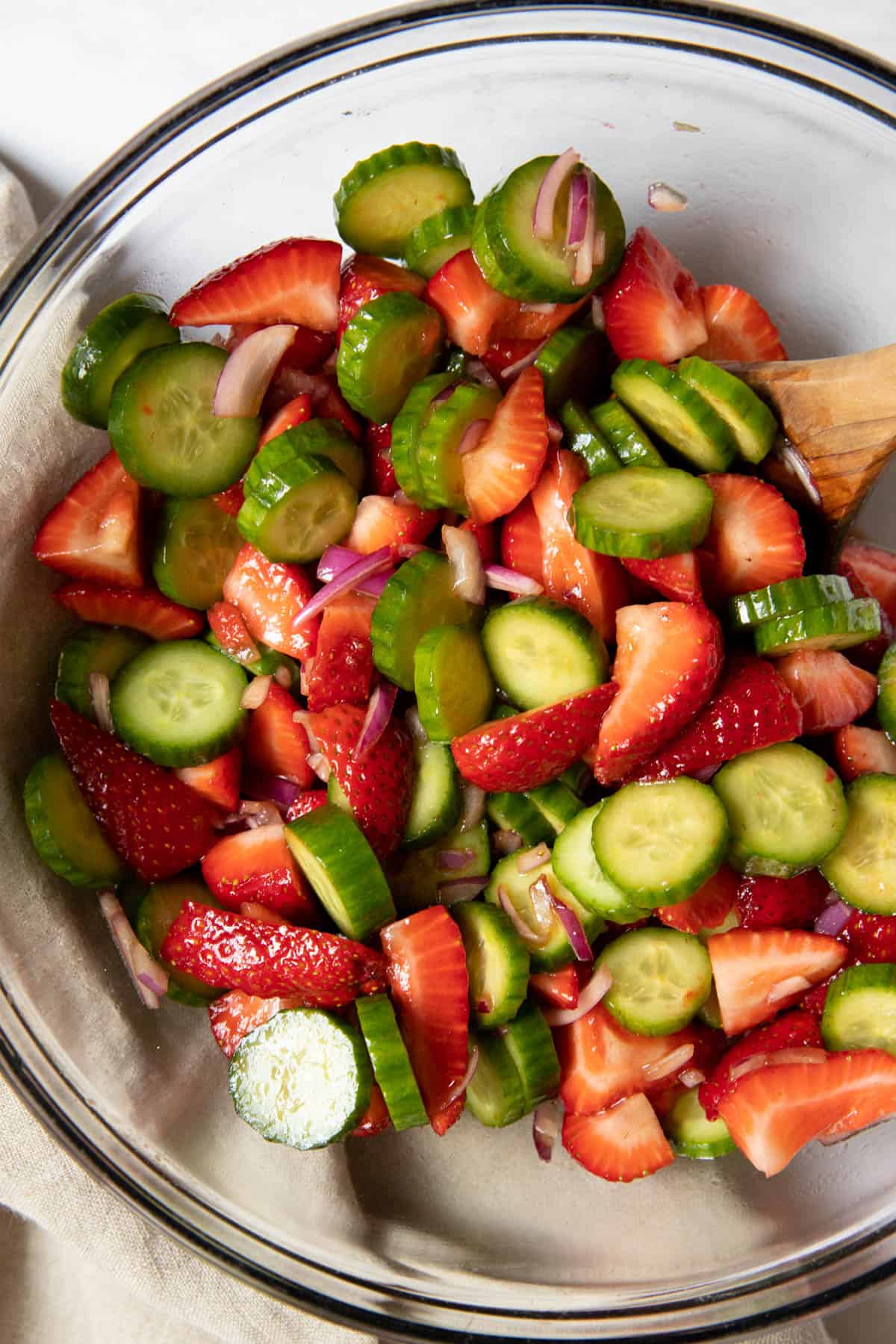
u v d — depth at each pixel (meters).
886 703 0.51
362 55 0.52
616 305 0.52
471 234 0.51
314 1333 0.52
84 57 0.57
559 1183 0.52
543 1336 0.50
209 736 0.51
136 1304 0.54
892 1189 0.51
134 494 0.51
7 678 0.50
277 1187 0.51
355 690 0.51
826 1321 0.53
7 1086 0.52
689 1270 0.51
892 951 0.51
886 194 0.54
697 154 0.54
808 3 0.57
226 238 0.53
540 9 0.52
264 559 0.51
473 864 0.51
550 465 0.51
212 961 0.50
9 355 0.52
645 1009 0.50
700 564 0.50
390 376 0.51
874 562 0.54
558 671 0.50
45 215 0.57
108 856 0.50
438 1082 0.49
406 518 0.51
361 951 0.49
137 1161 0.51
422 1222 0.52
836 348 0.55
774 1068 0.49
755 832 0.50
